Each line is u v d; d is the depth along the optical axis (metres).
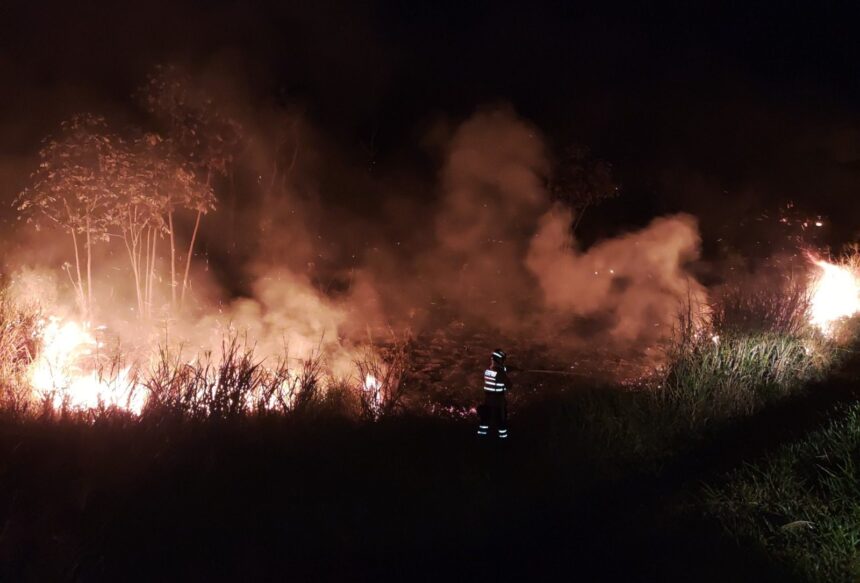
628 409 8.45
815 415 7.87
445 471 7.20
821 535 5.42
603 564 5.37
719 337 9.83
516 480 7.04
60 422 7.14
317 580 5.09
